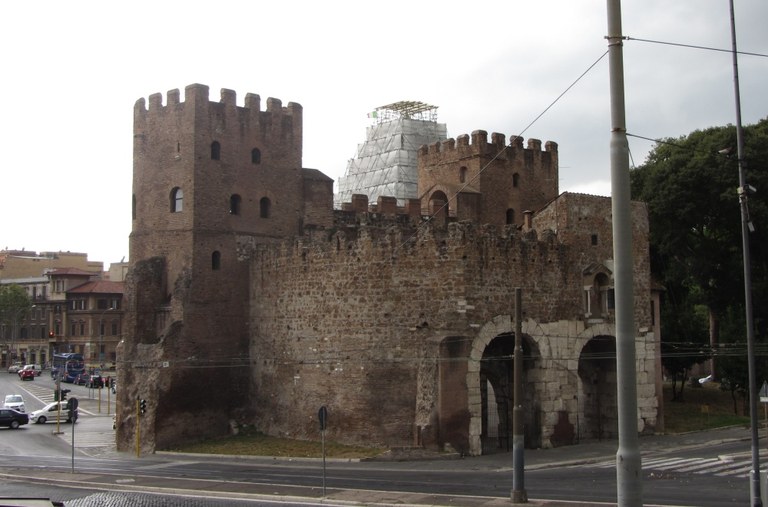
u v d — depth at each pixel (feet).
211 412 193.57
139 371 191.83
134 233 207.62
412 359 162.71
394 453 151.94
